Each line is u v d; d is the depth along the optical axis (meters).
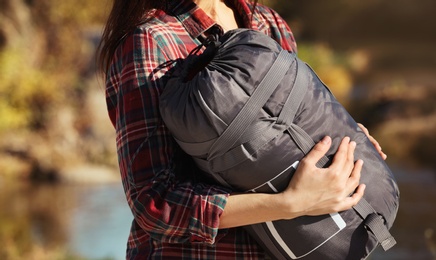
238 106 1.79
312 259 1.91
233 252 1.98
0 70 15.37
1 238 8.95
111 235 9.12
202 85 1.80
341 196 1.86
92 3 17.03
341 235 1.89
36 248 8.39
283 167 1.84
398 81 21.66
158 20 2.09
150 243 2.03
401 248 6.87
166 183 1.93
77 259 7.75
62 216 10.47
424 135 13.88
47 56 16.97
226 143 1.81
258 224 1.90
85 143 14.49
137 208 1.92
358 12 31.33
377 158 1.95
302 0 30.12
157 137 1.96
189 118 1.82
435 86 19.31
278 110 1.82
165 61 2.03
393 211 1.96
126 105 2.00
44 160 13.80
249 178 1.86
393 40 30.72
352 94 20.83
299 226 1.88
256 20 2.33
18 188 12.82
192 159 2.00
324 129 1.87
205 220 1.88
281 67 1.84
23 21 16.83
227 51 1.88
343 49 29.42
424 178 11.02
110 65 2.16
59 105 14.98
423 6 31.75
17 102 14.91
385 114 16.44
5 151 14.02
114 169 14.09
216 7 2.28
